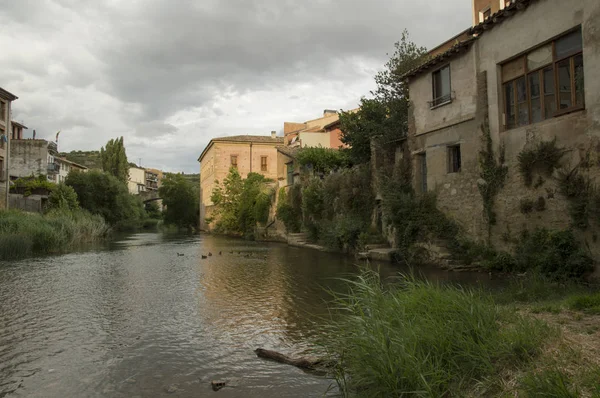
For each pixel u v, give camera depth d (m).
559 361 3.88
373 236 17.97
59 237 24.77
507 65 12.48
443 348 4.44
